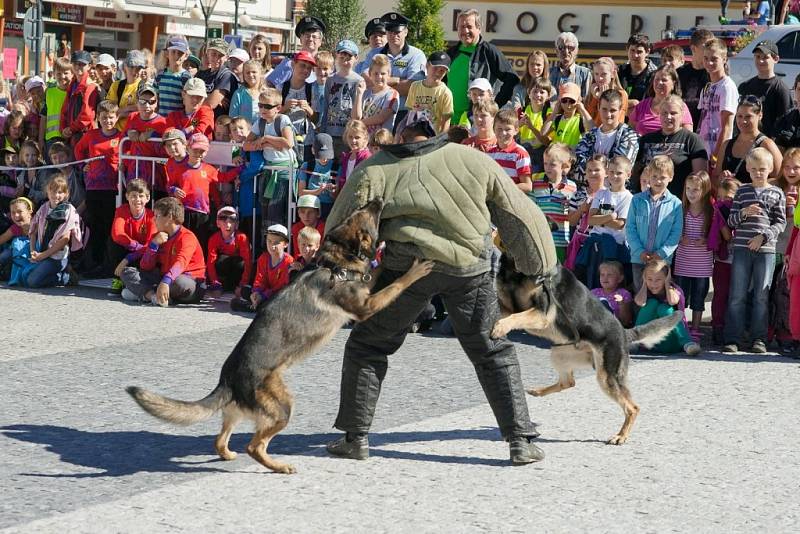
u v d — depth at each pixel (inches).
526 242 226.8
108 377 296.4
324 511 194.4
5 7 1354.6
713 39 422.0
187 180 433.1
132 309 406.0
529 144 427.2
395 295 217.3
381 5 1732.3
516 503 200.8
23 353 323.9
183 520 187.6
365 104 449.4
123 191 466.6
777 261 366.9
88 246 479.5
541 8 1565.0
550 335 243.9
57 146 487.8
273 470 218.5
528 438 228.4
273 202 427.8
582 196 389.1
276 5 1688.0
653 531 187.0
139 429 248.8
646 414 269.4
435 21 1497.3
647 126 418.3
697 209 362.6
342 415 228.7
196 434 246.8
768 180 376.5
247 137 434.6
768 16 848.9
